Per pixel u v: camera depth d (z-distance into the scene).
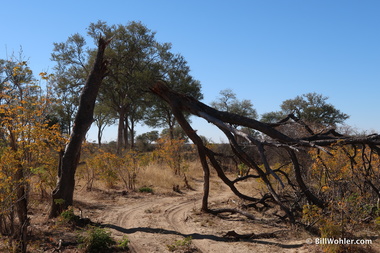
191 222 9.08
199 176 19.97
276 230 8.16
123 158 14.68
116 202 11.54
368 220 7.70
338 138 8.31
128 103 30.05
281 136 8.62
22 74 6.66
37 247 6.36
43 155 7.34
